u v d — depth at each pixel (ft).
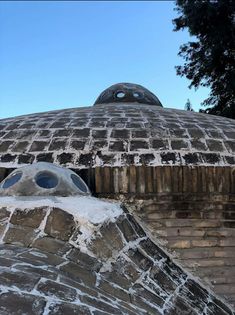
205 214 16.30
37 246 11.78
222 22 49.62
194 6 49.55
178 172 16.35
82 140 18.37
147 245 14.85
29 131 19.71
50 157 17.60
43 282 9.55
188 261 15.66
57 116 22.02
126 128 19.21
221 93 51.75
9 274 9.40
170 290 13.33
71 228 12.48
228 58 50.19
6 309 8.07
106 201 15.70
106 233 12.99
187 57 53.06
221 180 16.46
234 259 15.93
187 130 19.20
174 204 16.28
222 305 14.82
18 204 13.03
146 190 16.25
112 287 11.51
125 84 30.55
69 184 15.06
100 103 29.73
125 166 16.51
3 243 11.83
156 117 21.22
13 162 17.61
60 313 8.52
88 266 11.71
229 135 19.29
